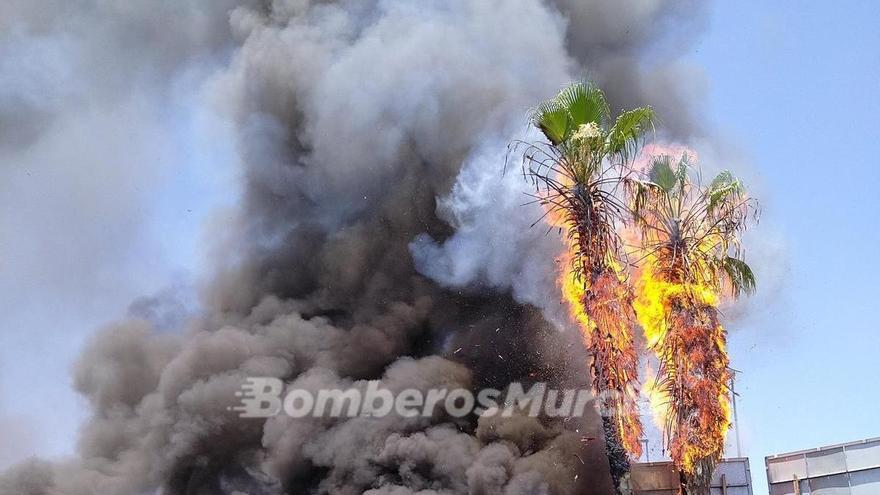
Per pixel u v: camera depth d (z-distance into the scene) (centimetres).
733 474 2080
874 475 1908
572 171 1900
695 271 2038
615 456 1775
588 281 1853
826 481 1973
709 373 1973
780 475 2056
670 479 2102
